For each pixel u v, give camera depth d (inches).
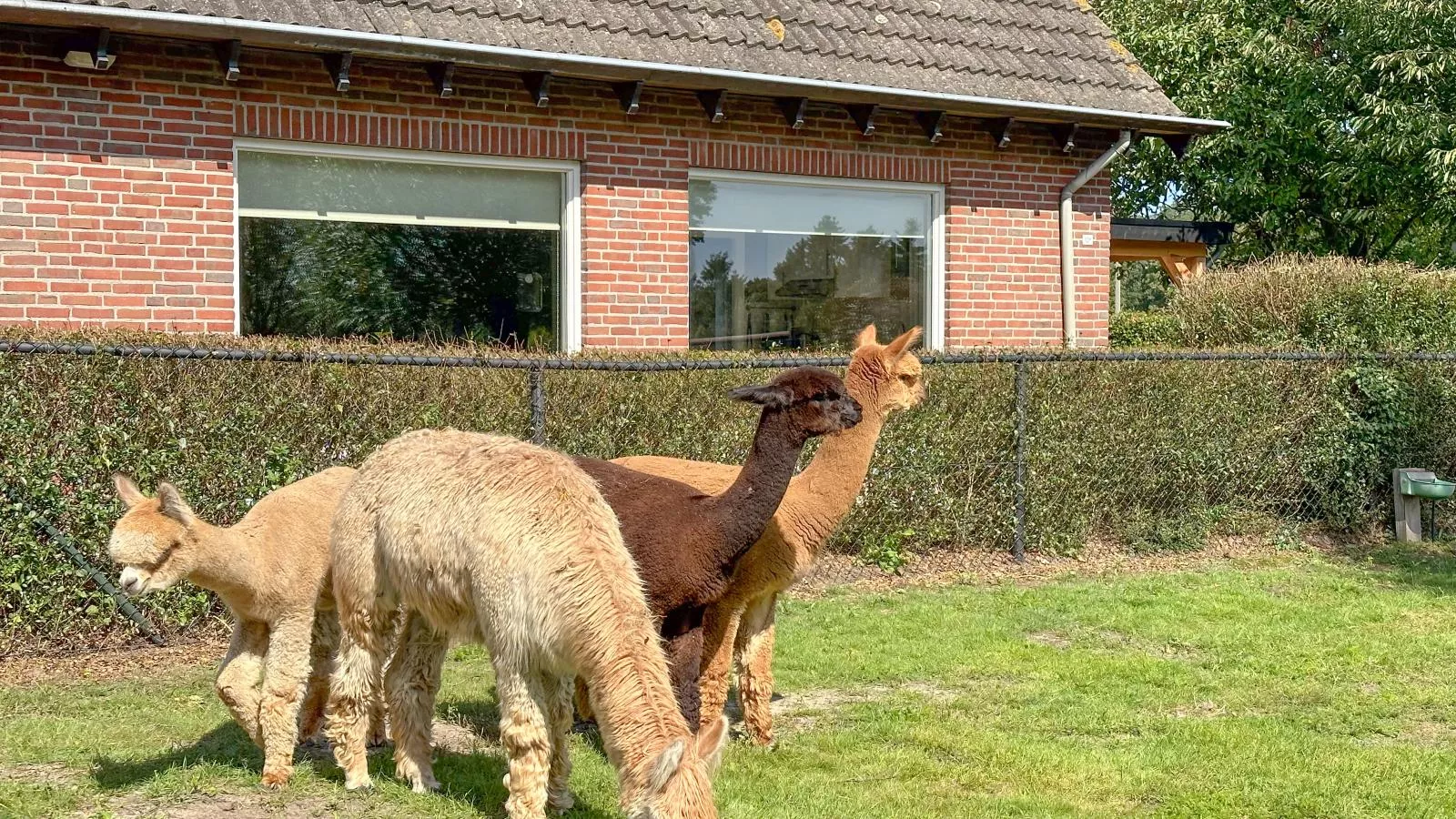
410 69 400.8
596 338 435.2
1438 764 227.6
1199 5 963.3
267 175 390.0
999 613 347.3
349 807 195.8
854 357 240.7
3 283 346.9
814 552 235.1
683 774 153.1
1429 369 502.0
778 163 464.1
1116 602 363.9
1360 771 223.5
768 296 478.0
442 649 207.6
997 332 510.9
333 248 401.4
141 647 290.5
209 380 296.2
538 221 434.0
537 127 421.4
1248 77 916.0
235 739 229.3
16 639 280.5
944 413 409.1
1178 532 450.3
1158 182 990.4
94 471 285.0
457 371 326.6
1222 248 1031.6
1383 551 461.1
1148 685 279.7
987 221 506.6
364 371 313.4
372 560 197.0
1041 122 502.6
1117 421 439.2
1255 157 910.4
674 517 206.2
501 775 215.0
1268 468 473.1
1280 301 566.3
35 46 348.8
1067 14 548.1
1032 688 275.7
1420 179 874.8
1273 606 360.8
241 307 387.5
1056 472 427.8
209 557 192.9
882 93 447.5
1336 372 485.4
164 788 199.9
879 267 499.2
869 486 394.3
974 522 418.9
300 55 383.9
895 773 221.9
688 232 454.0
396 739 205.3
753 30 454.9
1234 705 267.0
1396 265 589.6
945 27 506.0
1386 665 298.0
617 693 169.3
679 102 445.4
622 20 427.5
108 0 341.1
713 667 230.8
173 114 367.9
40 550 279.1
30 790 196.4
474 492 185.8
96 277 358.9
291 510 208.8
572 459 216.8
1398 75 852.0
